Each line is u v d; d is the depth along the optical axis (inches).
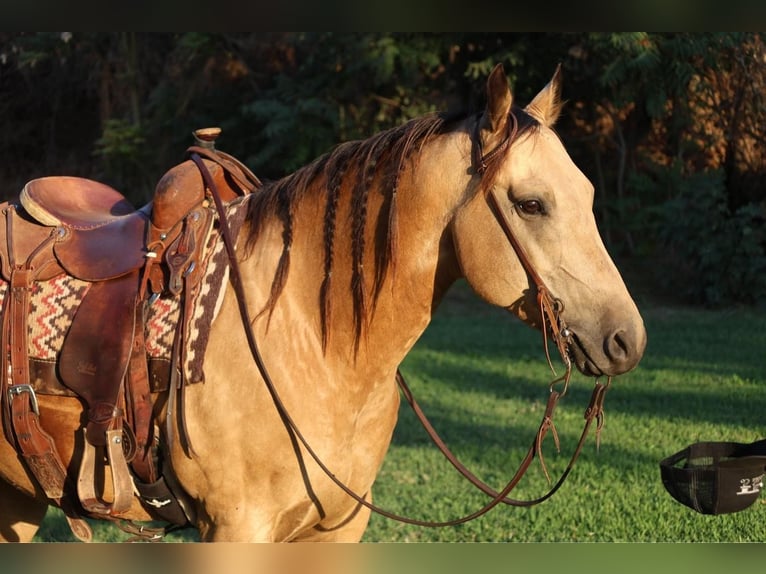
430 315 124.2
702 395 355.9
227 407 118.3
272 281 123.3
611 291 111.2
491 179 112.3
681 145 689.0
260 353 119.6
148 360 122.3
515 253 113.0
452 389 389.7
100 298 125.4
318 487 121.1
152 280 124.0
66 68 807.1
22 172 840.9
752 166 641.6
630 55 600.1
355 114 733.3
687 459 132.6
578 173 114.3
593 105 715.4
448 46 656.4
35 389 126.0
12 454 132.6
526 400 364.8
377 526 220.5
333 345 121.2
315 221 124.3
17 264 129.3
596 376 113.0
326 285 121.5
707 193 605.6
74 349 123.6
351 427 123.6
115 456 120.3
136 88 797.2
